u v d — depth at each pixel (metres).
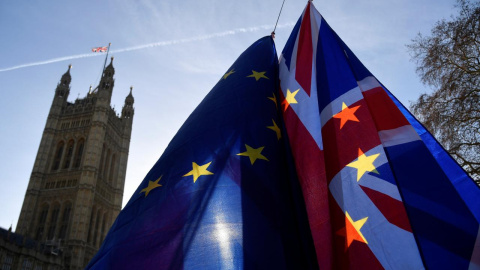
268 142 7.01
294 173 6.56
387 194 5.86
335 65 7.89
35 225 102.44
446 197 5.62
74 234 98.06
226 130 7.14
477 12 12.66
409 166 6.08
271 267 5.12
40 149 113.69
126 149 130.25
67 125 119.44
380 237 5.49
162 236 5.52
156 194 6.27
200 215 5.66
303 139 7.00
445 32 13.66
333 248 5.56
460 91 13.09
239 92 8.09
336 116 7.04
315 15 9.10
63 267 90.94
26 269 80.69
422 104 14.11
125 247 5.55
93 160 109.88
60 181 108.56
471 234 5.20
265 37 10.10
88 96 128.12
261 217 5.66
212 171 6.34
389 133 6.55
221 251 5.18
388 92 7.12
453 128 13.05
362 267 5.30
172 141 7.48
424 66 14.05
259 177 6.28
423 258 5.18
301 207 6.05
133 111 139.00
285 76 8.56
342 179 6.21
